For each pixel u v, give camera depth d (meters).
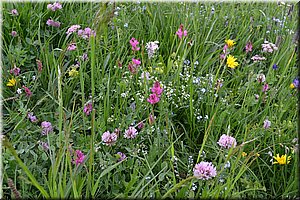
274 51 0.85
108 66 0.78
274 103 0.73
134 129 0.61
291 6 0.96
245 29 0.92
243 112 0.69
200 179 0.53
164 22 0.90
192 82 0.70
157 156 0.61
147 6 0.91
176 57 0.82
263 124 0.68
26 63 0.79
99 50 0.78
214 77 0.77
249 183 0.56
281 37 0.90
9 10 0.85
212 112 0.69
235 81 0.79
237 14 0.99
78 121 0.67
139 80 0.71
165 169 0.57
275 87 0.73
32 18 0.86
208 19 0.91
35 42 0.80
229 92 0.74
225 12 0.96
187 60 0.79
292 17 0.96
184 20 0.89
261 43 0.91
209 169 0.50
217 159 0.63
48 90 0.71
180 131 0.70
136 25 0.88
